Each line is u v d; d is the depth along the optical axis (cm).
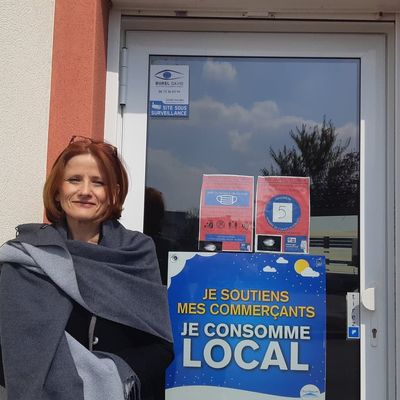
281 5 203
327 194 213
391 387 202
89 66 192
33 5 187
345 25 213
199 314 206
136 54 217
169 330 153
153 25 216
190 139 217
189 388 202
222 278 207
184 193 214
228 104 218
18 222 181
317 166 215
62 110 192
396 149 204
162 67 217
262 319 205
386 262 208
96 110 196
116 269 150
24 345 132
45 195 157
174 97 218
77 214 151
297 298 206
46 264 140
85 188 151
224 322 205
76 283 141
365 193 212
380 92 214
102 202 154
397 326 199
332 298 207
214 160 216
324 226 211
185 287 207
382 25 213
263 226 212
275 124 217
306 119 217
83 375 132
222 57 217
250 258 208
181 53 217
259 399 201
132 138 215
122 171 161
